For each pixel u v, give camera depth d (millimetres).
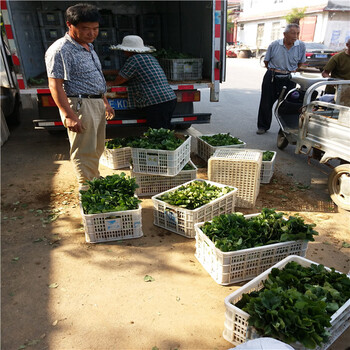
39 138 6715
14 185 4590
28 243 3297
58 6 7609
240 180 3926
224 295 2646
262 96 6695
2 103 6652
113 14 7730
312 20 24281
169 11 7766
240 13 36156
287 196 4324
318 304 2006
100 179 3727
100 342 2250
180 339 2270
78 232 3480
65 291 2682
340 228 3590
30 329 2348
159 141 4129
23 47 5754
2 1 4703
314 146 4336
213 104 10094
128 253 3146
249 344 1751
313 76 6008
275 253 2805
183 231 3396
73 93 3525
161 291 2684
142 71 4707
